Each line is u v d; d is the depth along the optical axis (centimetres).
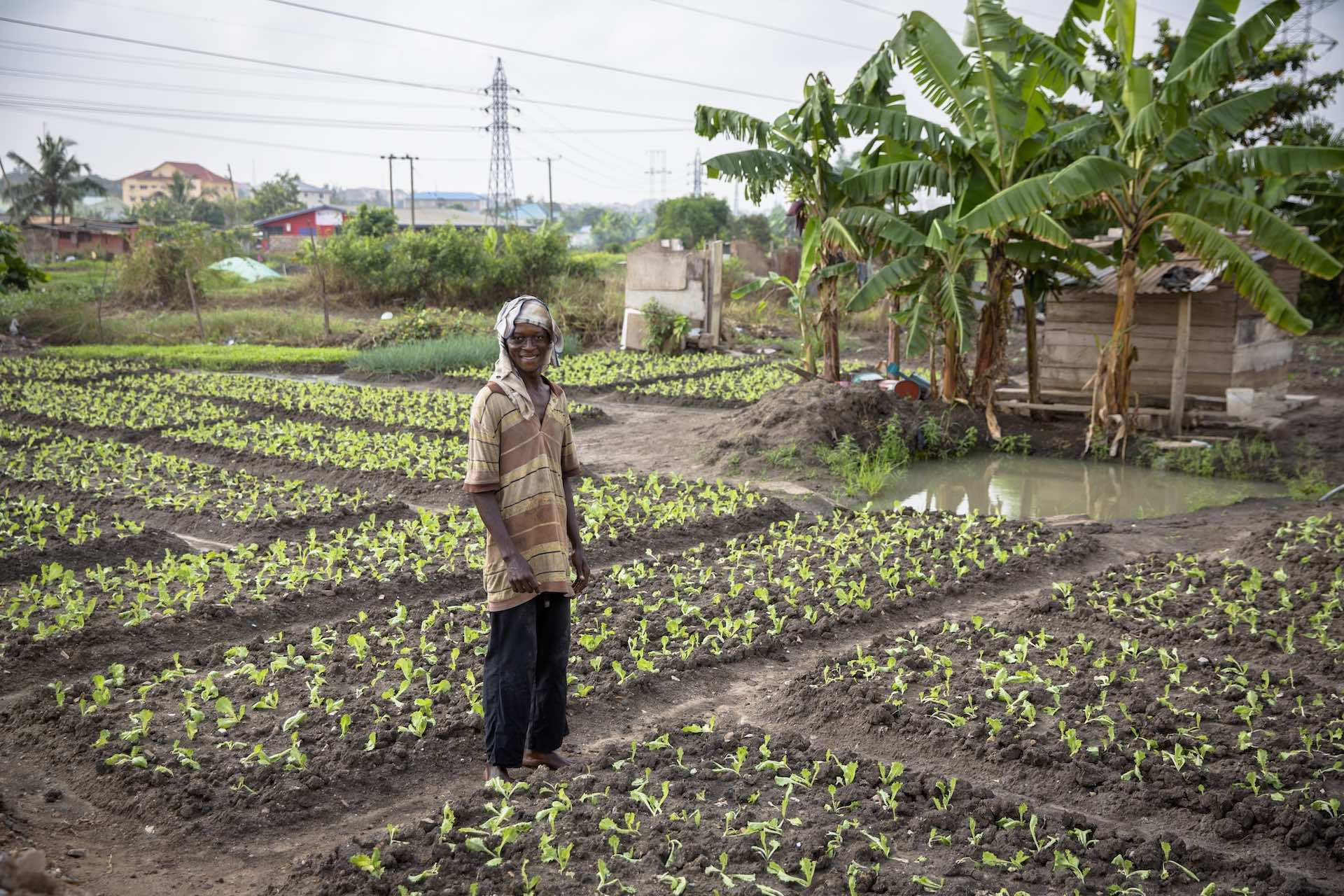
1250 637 648
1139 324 1527
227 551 872
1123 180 1168
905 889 372
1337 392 1883
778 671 629
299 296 3812
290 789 455
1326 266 1117
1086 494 1206
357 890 371
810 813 435
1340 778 459
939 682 582
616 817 421
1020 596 781
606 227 12669
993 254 1447
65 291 3416
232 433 1416
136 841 424
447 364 2253
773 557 853
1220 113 1206
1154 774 470
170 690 566
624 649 641
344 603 738
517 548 441
